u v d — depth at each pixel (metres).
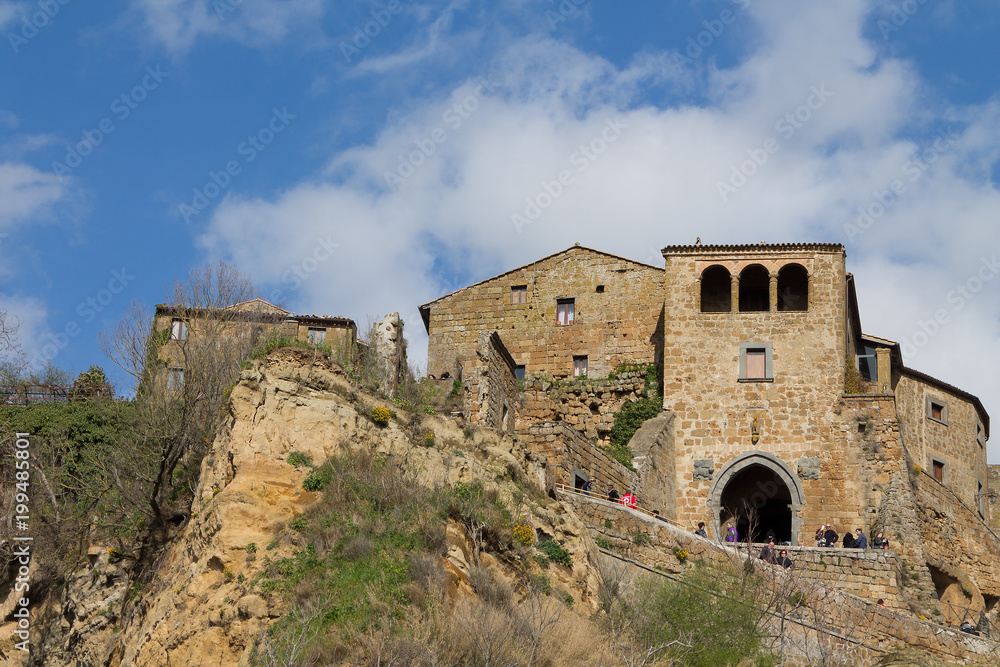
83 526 34.50
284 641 23.45
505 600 26.66
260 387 29.27
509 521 30.19
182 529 30.09
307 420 29.09
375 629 23.66
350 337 47.50
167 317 41.69
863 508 47.75
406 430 31.12
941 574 46.94
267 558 25.81
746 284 53.84
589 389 54.75
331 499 27.39
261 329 40.97
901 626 36.72
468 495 30.08
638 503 46.19
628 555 36.09
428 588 25.22
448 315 58.66
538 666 24.22
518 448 34.00
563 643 25.66
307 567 25.45
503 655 23.67
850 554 40.94
